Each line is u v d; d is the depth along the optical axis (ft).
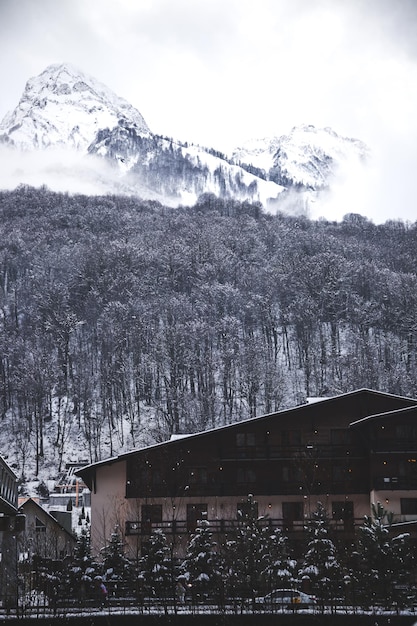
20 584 277.64
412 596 251.39
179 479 327.88
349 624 229.45
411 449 323.37
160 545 268.00
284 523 322.14
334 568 254.47
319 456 329.31
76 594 263.70
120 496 328.90
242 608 234.38
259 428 335.26
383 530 255.09
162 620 233.96
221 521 313.73
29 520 372.99
